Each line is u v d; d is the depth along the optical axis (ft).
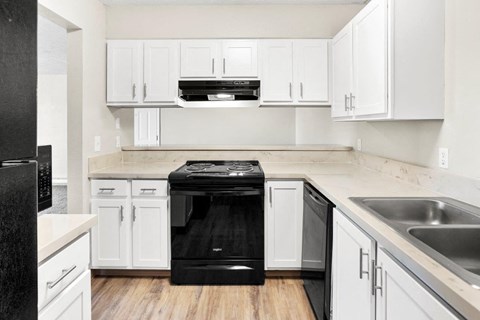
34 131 2.37
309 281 7.68
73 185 8.67
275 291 8.36
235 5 10.27
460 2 5.37
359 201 5.38
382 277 3.94
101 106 9.78
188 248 8.71
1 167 2.09
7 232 2.10
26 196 2.31
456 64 5.49
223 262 8.72
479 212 4.70
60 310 3.45
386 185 6.88
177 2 10.05
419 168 6.62
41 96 21.45
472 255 4.03
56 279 3.41
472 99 5.14
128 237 8.87
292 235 8.83
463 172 5.38
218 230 8.69
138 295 8.15
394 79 5.73
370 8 6.40
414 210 5.49
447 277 2.70
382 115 6.02
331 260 6.23
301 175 8.64
